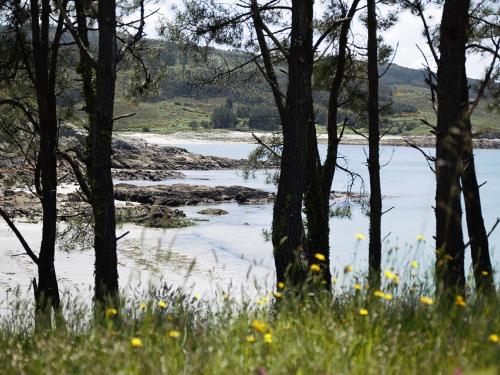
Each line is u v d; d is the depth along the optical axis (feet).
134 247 122.52
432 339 18.95
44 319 26.99
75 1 60.18
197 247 128.57
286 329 20.07
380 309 20.98
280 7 53.36
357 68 67.51
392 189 264.11
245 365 17.39
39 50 60.34
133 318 24.90
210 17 59.26
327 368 16.66
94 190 52.54
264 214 189.78
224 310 23.21
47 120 60.80
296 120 53.31
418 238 24.45
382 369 16.79
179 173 315.37
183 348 20.27
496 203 220.64
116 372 18.02
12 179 72.43
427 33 48.91
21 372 20.01
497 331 20.15
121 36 62.59
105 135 52.21
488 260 52.70
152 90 63.57
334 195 217.97
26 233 133.59
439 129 43.32
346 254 127.24
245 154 492.13
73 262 100.12
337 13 65.57
